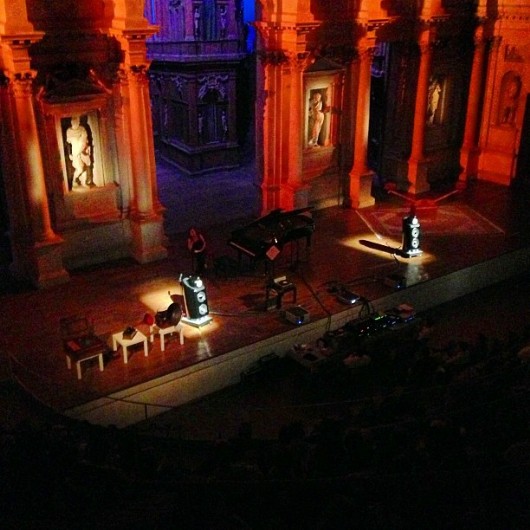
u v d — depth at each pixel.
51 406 13.62
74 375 14.63
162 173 29.48
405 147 26.36
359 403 14.87
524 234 22.44
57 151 18.44
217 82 28.38
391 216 23.92
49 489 8.72
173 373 14.79
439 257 20.62
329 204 24.69
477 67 26.36
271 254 17.94
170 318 15.39
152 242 20.08
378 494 7.46
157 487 7.02
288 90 21.77
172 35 28.31
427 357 14.37
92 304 17.61
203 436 14.06
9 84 16.72
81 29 17.52
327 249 21.09
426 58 24.47
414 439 9.75
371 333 16.38
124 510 7.95
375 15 22.94
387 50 25.97
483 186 27.31
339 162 24.45
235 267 19.50
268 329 16.52
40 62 17.31
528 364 12.46
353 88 23.44
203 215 24.20
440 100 26.72
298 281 18.98
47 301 17.77
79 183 19.19
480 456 8.50
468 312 19.41
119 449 10.45
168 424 13.97
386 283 18.75
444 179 27.97
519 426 9.83
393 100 26.12
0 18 15.71
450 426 9.50
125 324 16.59
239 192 26.86
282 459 9.20
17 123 17.00
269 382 15.84
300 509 7.61
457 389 11.86
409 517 7.17
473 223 23.34
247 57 31.14
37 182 17.53
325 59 22.34
